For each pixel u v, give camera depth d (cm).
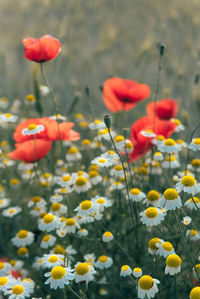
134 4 231
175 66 167
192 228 106
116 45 196
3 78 200
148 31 214
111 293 108
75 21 194
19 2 228
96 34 201
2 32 215
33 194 121
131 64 184
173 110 122
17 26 217
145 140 116
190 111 148
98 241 109
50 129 112
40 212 114
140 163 123
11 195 125
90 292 106
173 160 113
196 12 212
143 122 118
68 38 180
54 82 141
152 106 123
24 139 114
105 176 117
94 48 193
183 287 104
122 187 112
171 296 104
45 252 109
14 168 130
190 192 98
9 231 122
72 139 115
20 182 126
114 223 115
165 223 106
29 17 219
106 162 108
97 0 216
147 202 104
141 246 108
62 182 112
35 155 112
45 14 195
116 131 130
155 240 99
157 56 171
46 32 179
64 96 166
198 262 105
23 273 111
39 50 109
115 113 130
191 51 175
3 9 233
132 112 163
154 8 223
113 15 224
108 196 120
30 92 191
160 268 103
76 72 181
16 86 189
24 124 112
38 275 112
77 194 114
